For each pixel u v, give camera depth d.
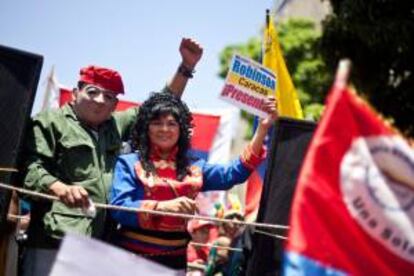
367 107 2.96
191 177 4.76
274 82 5.57
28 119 4.71
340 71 2.96
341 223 2.88
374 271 2.89
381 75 9.88
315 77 15.31
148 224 4.54
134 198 4.64
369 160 2.94
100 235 4.80
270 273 4.98
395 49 9.64
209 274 7.03
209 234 7.37
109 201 4.82
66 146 4.79
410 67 9.75
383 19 9.53
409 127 9.94
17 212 5.09
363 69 9.88
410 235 2.91
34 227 4.79
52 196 4.44
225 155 9.09
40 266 4.71
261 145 5.02
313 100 15.27
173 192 4.65
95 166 4.86
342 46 9.92
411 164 2.95
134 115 5.18
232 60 5.43
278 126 5.05
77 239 3.42
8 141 4.67
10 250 4.80
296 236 2.85
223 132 9.13
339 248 2.87
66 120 4.88
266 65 6.31
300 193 2.88
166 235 4.61
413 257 2.91
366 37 9.53
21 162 4.75
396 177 2.94
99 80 4.90
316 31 17.16
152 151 4.74
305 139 5.04
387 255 2.91
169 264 4.62
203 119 9.16
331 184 2.90
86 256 3.41
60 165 4.81
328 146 2.92
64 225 4.69
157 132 4.69
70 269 3.39
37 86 4.73
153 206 4.49
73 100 5.00
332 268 2.85
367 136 2.95
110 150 4.98
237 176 4.93
